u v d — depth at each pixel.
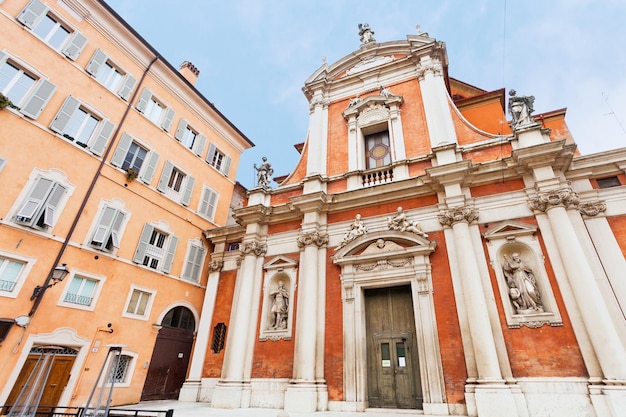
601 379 7.28
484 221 9.98
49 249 9.85
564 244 8.54
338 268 11.25
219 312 13.31
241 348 11.09
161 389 12.26
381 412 8.87
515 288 8.89
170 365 12.76
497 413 7.49
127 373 11.27
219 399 10.38
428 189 10.95
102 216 11.44
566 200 9.08
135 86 13.74
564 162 9.60
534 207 9.42
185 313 13.89
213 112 17.20
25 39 10.48
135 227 12.48
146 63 14.38
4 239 8.97
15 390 8.77
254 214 13.16
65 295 10.04
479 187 10.54
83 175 11.16
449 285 9.60
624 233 8.71
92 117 12.05
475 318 8.62
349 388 9.45
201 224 15.42
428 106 12.84
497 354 8.35
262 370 10.78
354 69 15.80
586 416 7.18
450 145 11.13
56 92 10.97
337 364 9.94
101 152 11.86
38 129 10.24
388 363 9.90
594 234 8.94
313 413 8.79
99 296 10.85
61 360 9.76
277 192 13.93
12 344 8.71
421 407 9.09
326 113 15.02
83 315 10.34
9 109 9.65
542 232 9.13
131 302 11.88
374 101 13.85
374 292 10.96
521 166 9.95
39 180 9.96
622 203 9.06
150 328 12.23
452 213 10.10
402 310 10.38
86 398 9.94
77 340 10.05
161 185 13.87
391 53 15.30
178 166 14.94
